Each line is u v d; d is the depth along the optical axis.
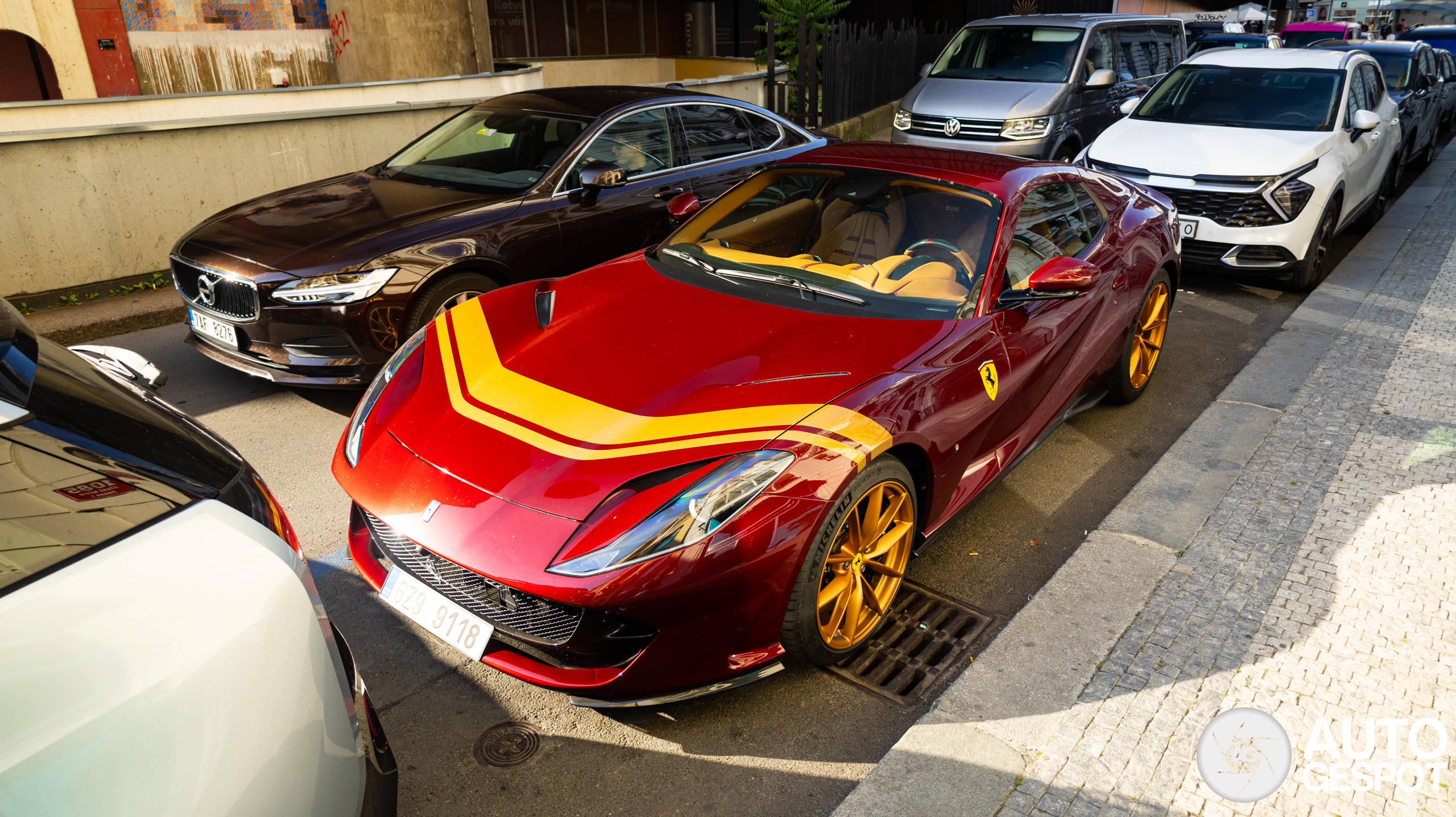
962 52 10.05
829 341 2.91
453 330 3.12
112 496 1.78
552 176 4.98
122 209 6.11
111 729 1.30
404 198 4.88
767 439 2.46
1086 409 4.30
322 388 4.39
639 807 2.27
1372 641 2.81
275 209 4.82
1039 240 3.60
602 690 2.37
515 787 2.33
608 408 2.59
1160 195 5.05
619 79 19.73
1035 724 2.49
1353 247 7.69
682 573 2.26
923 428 2.76
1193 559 3.26
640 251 3.78
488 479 2.43
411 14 11.51
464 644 2.46
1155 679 2.66
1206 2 31.19
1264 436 4.22
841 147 4.07
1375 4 34.56
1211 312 6.23
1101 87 9.35
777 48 13.88
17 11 9.14
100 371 2.34
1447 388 4.70
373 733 1.91
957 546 3.47
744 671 2.48
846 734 2.54
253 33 10.70
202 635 1.48
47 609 1.46
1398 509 3.57
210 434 2.23
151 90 10.16
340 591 3.14
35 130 5.62
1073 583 3.12
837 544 2.65
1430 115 10.72
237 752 1.41
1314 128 6.73
